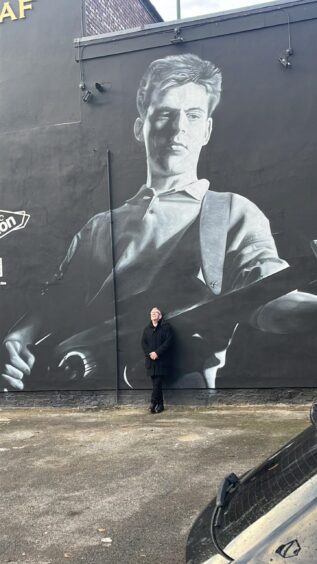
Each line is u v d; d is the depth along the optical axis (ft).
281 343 29.66
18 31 35.01
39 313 34.09
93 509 16.47
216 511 7.57
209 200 31.24
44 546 14.05
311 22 29.55
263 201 30.27
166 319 31.55
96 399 32.81
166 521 15.24
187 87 31.71
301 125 29.71
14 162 34.88
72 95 33.81
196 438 24.18
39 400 33.88
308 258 29.43
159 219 32.07
